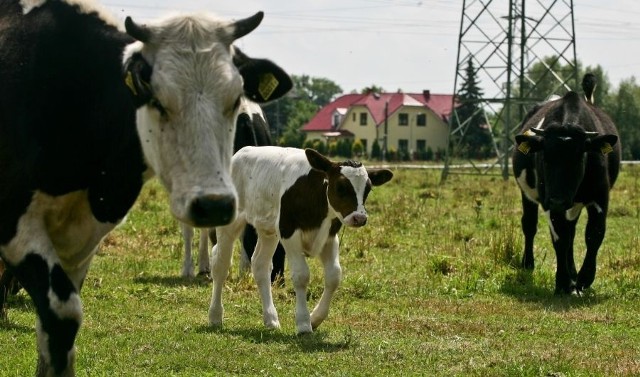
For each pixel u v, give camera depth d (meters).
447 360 9.11
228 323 10.76
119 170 6.32
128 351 9.09
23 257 6.29
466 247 17.11
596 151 13.30
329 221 10.02
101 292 12.29
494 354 9.38
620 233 20.55
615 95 103.50
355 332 10.35
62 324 6.17
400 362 8.98
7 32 6.56
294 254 10.15
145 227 19.39
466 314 11.64
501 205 26.30
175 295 12.34
